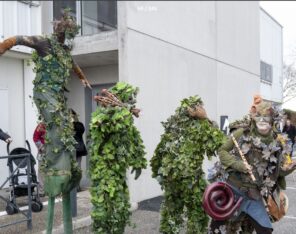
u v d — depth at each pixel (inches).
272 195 146.2
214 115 401.7
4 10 282.2
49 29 339.9
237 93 382.0
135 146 156.6
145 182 305.7
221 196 141.5
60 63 160.6
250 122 144.0
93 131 148.3
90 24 355.9
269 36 266.2
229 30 392.5
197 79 377.7
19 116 269.1
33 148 274.4
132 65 292.7
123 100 153.9
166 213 166.6
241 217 143.2
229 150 145.6
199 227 161.6
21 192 242.1
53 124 156.5
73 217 233.6
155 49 319.6
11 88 261.3
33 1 305.4
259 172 139.3
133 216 253.8
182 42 356.2
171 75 339.6
